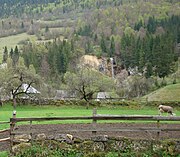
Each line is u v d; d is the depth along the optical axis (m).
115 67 155.88
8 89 58.62
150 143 21.83
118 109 49.72
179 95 74.06
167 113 38.69
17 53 153.88
